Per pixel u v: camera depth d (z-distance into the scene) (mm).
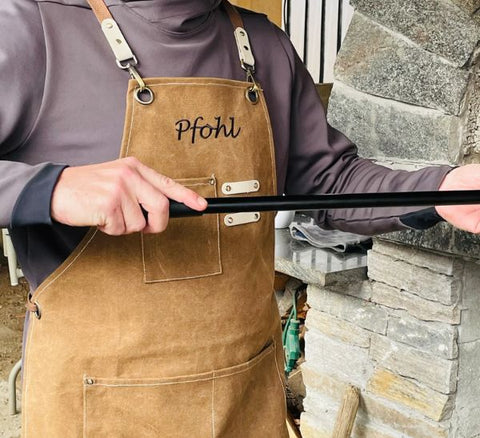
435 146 1507
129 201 782
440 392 1634
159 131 958
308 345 1945
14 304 3611
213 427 1043
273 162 1071
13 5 916
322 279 1715
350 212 1143
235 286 1034
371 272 1729
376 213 1109
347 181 1159
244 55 1054
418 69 1505
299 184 1197
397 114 1570
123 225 789
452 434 1666
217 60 1024
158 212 792
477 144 1504
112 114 942
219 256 1012
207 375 1026
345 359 1846
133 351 982
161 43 969
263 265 1085
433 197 919
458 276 1574
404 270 1651
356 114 1657
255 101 1041
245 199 856
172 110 963
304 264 1779
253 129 1035
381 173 1129
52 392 990
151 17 957
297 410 2191
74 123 930
